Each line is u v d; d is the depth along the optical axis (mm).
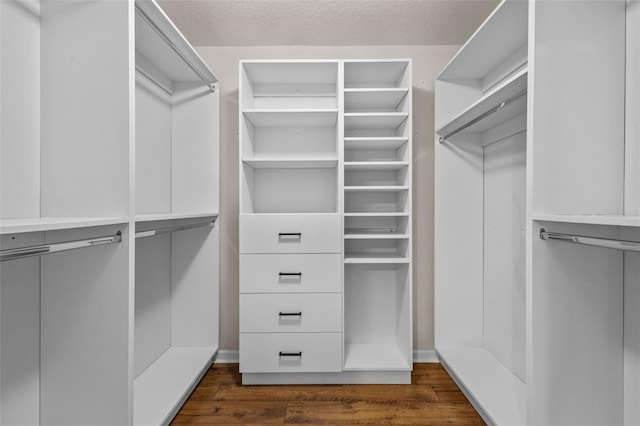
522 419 1606
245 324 2135
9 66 1253
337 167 2240
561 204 1350
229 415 1843
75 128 1354
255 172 2527
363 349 2432
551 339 1354
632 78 1342
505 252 2193
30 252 950
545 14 1333
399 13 2264
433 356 2514
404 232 2285
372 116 2188
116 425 1316
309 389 2119
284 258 2137
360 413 1860
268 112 2176
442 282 2465
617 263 1387
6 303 1236
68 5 1358
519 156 2045
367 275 2543
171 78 2408
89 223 1124
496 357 2283
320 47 2498
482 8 2225
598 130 1356
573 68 1346
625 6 1364
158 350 2332
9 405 1242
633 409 1351
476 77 2420
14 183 1264
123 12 1337
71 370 1335
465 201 2469
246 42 2467
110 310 1324
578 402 1364
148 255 2209
